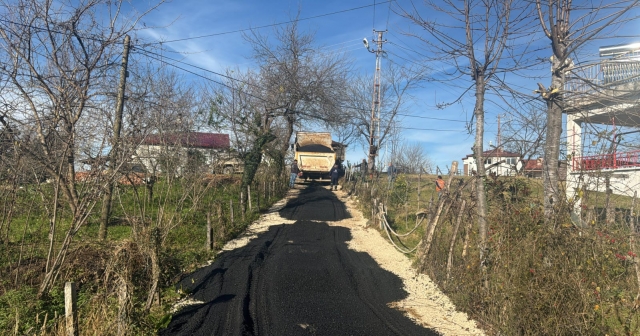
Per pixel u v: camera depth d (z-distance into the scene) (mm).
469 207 8539
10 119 7977
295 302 7559
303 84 27141
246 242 12500
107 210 11016
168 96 13625
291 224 15531
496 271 6918
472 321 7074
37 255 9734
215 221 13742
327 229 14812
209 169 16594
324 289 8336
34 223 12695
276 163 24172
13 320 6348
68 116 8414
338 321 6801
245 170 18578
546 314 5836
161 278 7930
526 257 6289
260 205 18875
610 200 8086
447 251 9180
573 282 5738
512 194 8141
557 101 7668
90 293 7379
